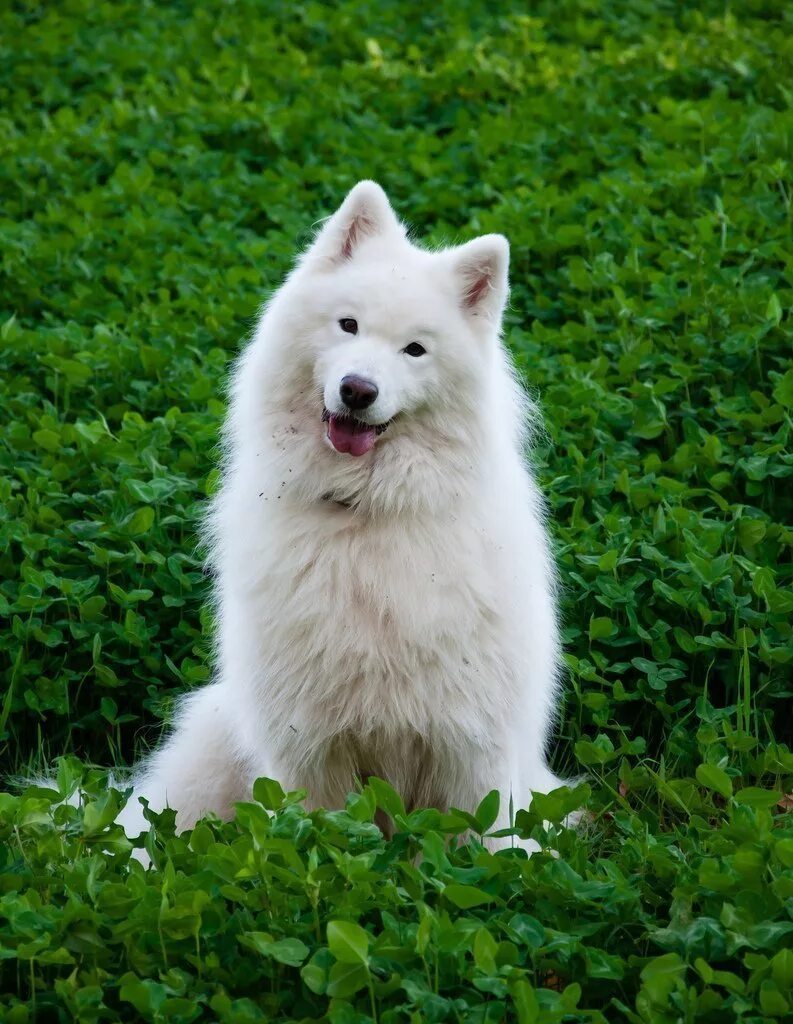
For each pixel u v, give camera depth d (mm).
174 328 14680
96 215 18188
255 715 8586
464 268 8578
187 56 23922
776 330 13609
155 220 17344
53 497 11836
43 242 16734
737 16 25094
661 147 18922
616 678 10570
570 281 15617
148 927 6801
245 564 8477
